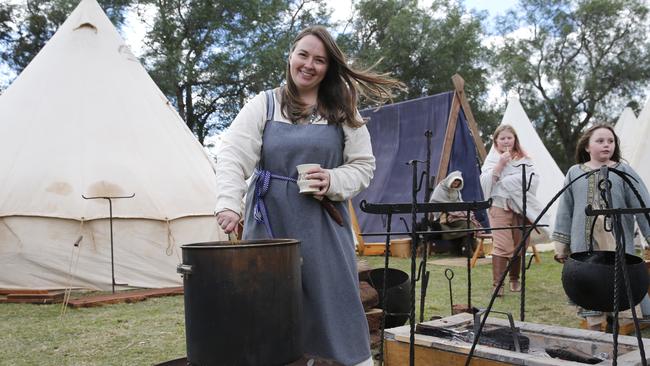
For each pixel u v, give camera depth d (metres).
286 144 2.07
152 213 5.90
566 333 2.58
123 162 6.03
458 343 2.39
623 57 29.33
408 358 2.52
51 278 5.59
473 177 7.52
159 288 5.84
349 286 2.10
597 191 3.37
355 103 2.19
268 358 1.64
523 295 3.02
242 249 1.62
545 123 30.56
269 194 2.08
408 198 8.05
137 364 3.19
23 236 5.57
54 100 6.29
